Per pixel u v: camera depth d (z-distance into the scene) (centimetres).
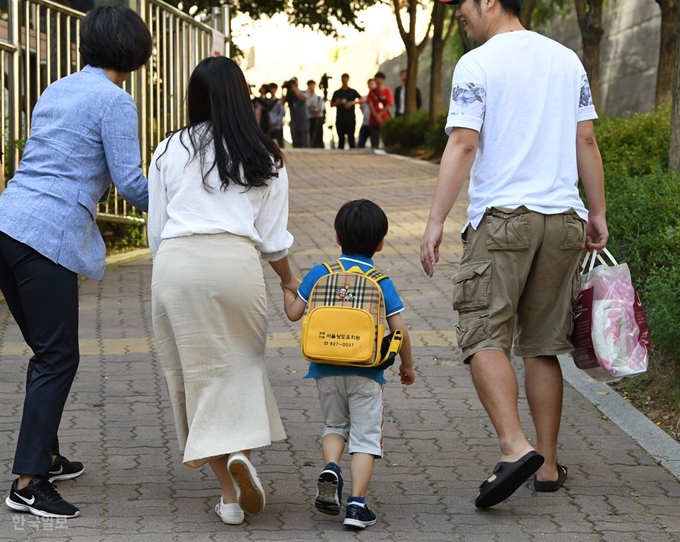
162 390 758
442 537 512
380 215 534
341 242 540
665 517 539
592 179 579
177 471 601
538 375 577
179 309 501
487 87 546
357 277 527
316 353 513
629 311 557
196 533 512
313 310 520
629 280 564
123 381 777
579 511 547
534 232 542
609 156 1253
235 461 488
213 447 497
